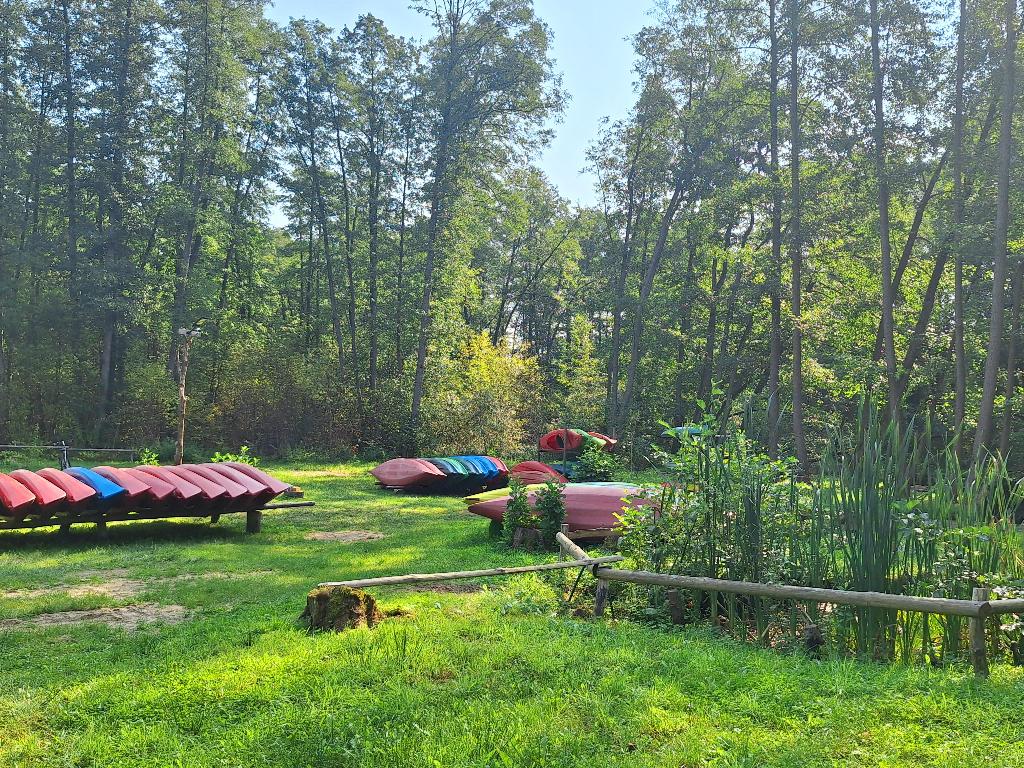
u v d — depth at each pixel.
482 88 38.81
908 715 4.50
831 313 30.16
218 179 42.72
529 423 43.31
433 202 39.19
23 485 13.57
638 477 27.50
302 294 51.47
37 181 37.59
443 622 6.82
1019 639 6.54
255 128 42.41
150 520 16.59
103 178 37.50
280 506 16.11
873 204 27.00
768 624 7.14
